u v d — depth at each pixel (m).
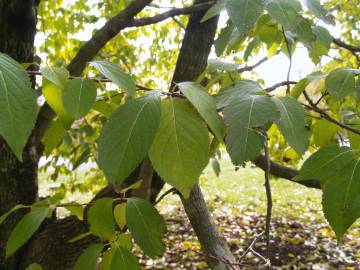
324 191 0.24
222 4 0.33
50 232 0.98
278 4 0.27
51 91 0.29
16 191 0.98
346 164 0.24
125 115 0.23
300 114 0.26
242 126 0.24
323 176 0.24
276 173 1.01
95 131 1.38
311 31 0.35
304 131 0.25
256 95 0.26
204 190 3.96
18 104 0.18
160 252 0.32
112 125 0.23
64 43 1.90
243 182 4.30
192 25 1.02
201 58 1.01
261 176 4.55
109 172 0.22
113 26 0.97
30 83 0.19
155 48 2.01
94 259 0.32
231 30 0.35
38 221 0.35
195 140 0.24
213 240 0.72
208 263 0.68
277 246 2.39
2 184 0.96
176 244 2.39
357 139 0.35
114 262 0.32
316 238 2.54
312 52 0.43
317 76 0.33
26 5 0.88
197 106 0.24
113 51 1.91
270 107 0.25
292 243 2.43
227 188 4.04
